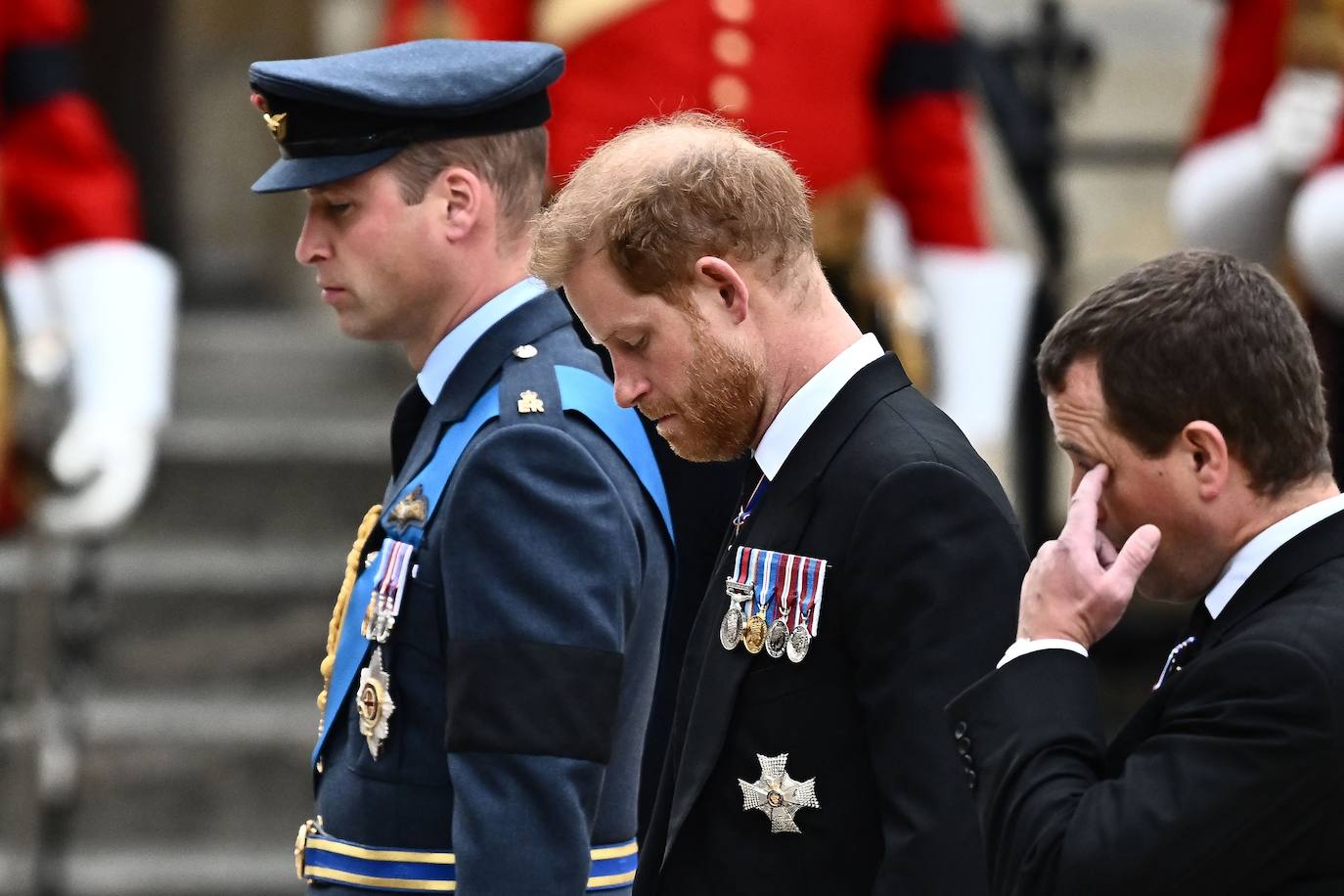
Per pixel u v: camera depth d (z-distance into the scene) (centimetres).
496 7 1614
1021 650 754
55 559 1966
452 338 948
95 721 2062
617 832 955
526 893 860
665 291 811
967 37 2038
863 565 800
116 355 1636
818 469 823
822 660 812
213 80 3039
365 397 2753
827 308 841
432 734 912
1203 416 726
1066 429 757
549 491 890
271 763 2056
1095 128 2208
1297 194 1784
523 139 959
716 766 827
